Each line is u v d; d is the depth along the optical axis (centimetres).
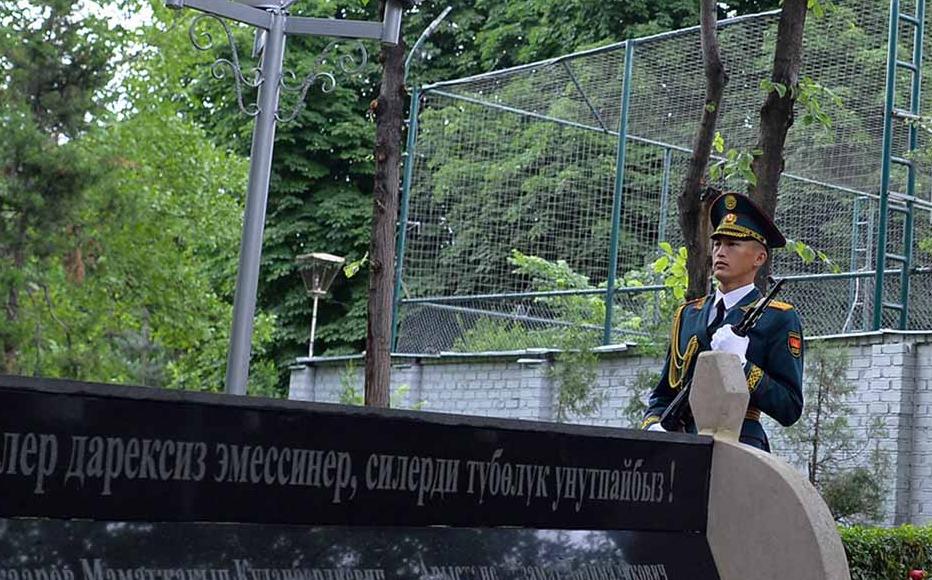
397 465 494
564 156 2361
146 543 436
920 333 1725
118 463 432
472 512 516
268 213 3928
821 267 2203
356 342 3844
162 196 2644
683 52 2169
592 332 2055
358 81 4041
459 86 2439
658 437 580
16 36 2267
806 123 1286
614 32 3341
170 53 2867
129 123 2736
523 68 2342
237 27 3569
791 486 584
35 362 2291
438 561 501
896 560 1254
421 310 2392
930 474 1700
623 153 2136
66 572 419
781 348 736
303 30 1166
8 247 2203
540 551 534
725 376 610
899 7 1966
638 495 573
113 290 2555
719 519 599
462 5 3906
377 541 488
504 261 2402
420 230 2428
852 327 2080
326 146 3891
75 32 2308
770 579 586
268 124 1155
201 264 3400
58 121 2281
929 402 1711
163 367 2602
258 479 461
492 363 2203
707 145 1270
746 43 2120
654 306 2055
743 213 766
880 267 1825
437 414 504
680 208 1285
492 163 2406
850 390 1606
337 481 479
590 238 2373
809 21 2028
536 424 534
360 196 3925
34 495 416
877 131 2020
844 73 2028
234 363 1130
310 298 3853
